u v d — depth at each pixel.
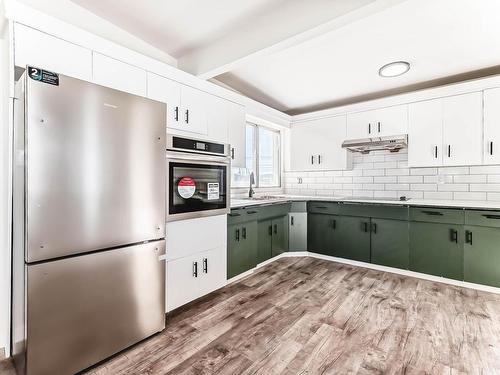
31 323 1.22
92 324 1.42
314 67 2.71
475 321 1.97
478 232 2.52
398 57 2.48
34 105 1.20
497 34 2.09
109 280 1.49
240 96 2.97
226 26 2.08
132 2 1.81
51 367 1.28
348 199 3.41
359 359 1.55
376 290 2.54
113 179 1.49
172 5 1.84
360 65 2.65
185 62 2.55
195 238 2.25
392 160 3.52
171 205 2.01
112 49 1.75
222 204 2.50
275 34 1.91
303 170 4.11
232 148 2.85
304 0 1.76
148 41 2.29
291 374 1.44
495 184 2.86
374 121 3.40
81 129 1.35
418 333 1.82
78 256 1.36
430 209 2.76
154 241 1.73
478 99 2.74
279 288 2.59
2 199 1.65
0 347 1.65
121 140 1.53
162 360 1.54
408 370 1.46
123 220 1.54
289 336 1.79
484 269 2.49
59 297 1.30
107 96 1.46
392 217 2.98
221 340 1.74
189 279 2.19
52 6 1.74
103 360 1.52
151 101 1.69
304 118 4.07
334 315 2.06
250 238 2.94
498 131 2.63
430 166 3.02
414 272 2.88
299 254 3.69
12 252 1.46
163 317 1.81
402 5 1.66
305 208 3.64
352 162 3.84
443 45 2.27
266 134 4.27
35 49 1.43
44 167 1.23
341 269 3.15
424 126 3.05
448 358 1.56
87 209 1.38
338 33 1.78
